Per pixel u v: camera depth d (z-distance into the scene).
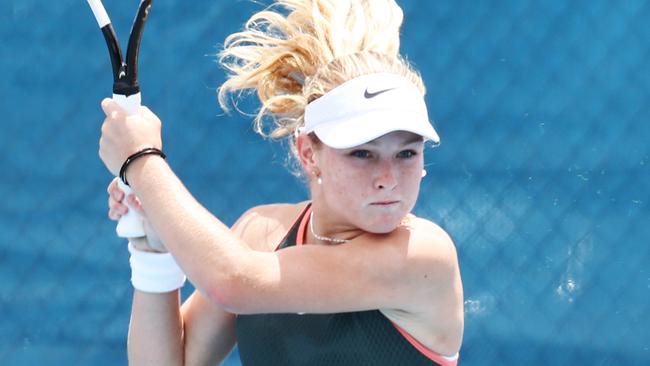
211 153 14.12
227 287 6.81
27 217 14.23
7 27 14.21
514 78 13.91
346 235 7.40
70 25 14.23
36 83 14.23
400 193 6.87
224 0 14.14
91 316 14.19
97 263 14.22
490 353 13.81
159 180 7.12
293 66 7.92
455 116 13.90
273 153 14.11
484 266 13.84
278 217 8.13
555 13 13.90
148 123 7.33
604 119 13.90
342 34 7.64
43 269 14.21
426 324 7.22
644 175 13.85
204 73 14.13
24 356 14.16
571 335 13.83
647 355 13.84
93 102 14.26
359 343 7.12
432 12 13.97
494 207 13.88
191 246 6.89
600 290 13.85
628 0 13.87
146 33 14.13
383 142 6.80
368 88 6.91
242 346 7.76
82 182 14.24
